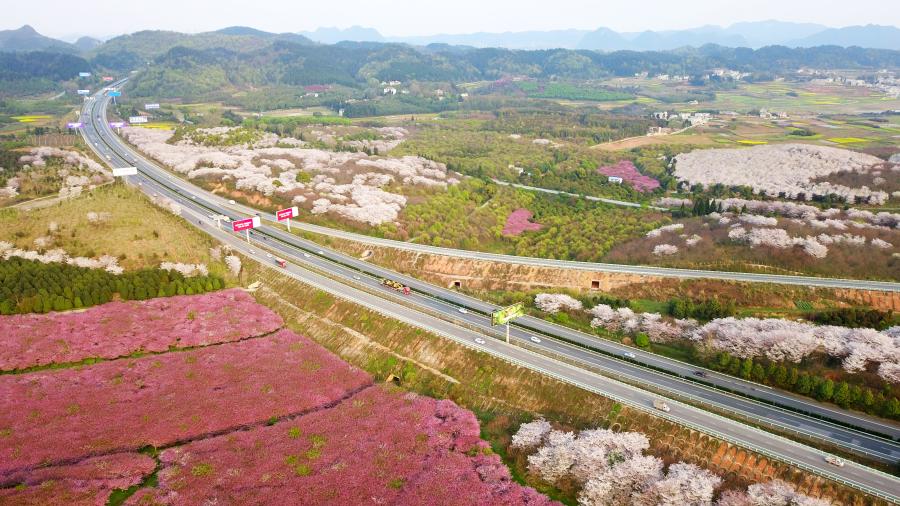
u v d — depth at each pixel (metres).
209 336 135.62
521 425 107.38
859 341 120.56
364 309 146.12
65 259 152.62
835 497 87.38
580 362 124.69
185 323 139.38
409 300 153.00
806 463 92.88
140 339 131.50
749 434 100.12
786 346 121.00
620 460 96.56
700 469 94.00
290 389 117.31
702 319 141.62
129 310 141.50
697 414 105.50
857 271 159.00
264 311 149.62
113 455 95.69
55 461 94.00
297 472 93.19
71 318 135.62
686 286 154.50
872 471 90.62
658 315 139.38
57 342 127.00
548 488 95.31
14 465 91.94
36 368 120.44
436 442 102.94
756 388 116.50
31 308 136.75
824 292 147.00
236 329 139.62
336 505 86.75
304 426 105.25
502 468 97.81
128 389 113.88
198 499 86.62
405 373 126.81
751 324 131.38
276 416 109.19
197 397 112.38
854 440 100.44
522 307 146.38
